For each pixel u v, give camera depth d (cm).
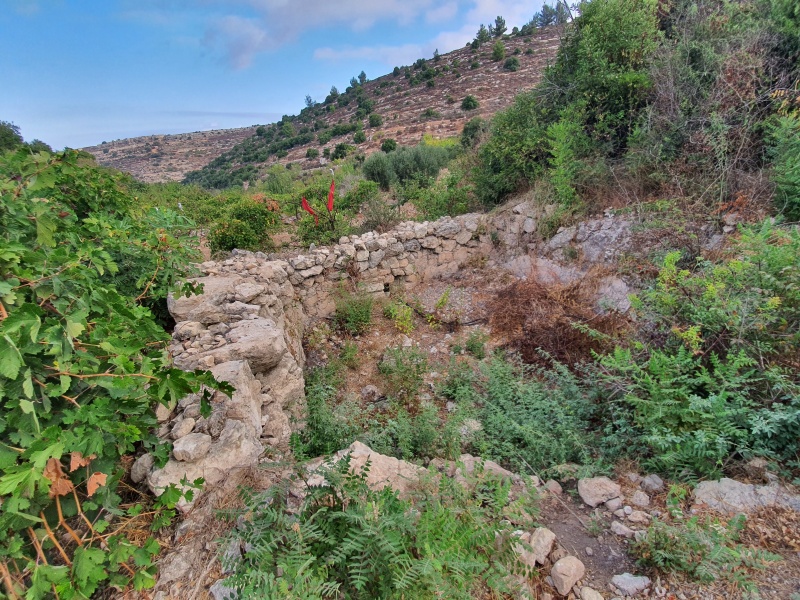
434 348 553
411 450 336
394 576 159
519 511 221
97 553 155
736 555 194
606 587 204
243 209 789
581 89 662
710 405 274
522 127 721
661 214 525
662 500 258
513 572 192
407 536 192
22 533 163
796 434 256
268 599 146
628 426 318
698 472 272
